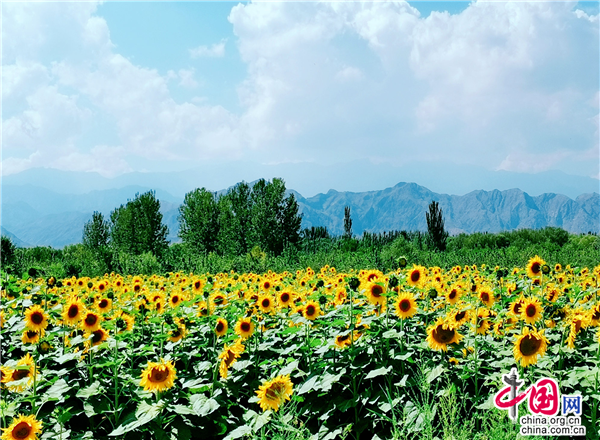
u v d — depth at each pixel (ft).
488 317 20.13
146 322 22.41
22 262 62.39
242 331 17.71
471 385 15.74
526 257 63.26
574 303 21.13
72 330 17.92
